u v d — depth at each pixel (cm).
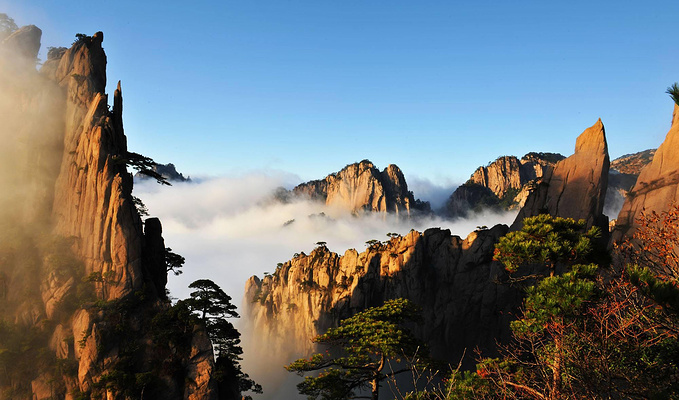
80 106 9612
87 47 10319
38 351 7100
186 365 6888
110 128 8762
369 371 3841
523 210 8756
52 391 6681
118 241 7900
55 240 8338
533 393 1585
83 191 8538
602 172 8012
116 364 6712
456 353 11706
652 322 1448
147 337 7175
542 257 2509
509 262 2750
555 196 8344
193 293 7344
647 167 4497
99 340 6888
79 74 9994
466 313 11900
